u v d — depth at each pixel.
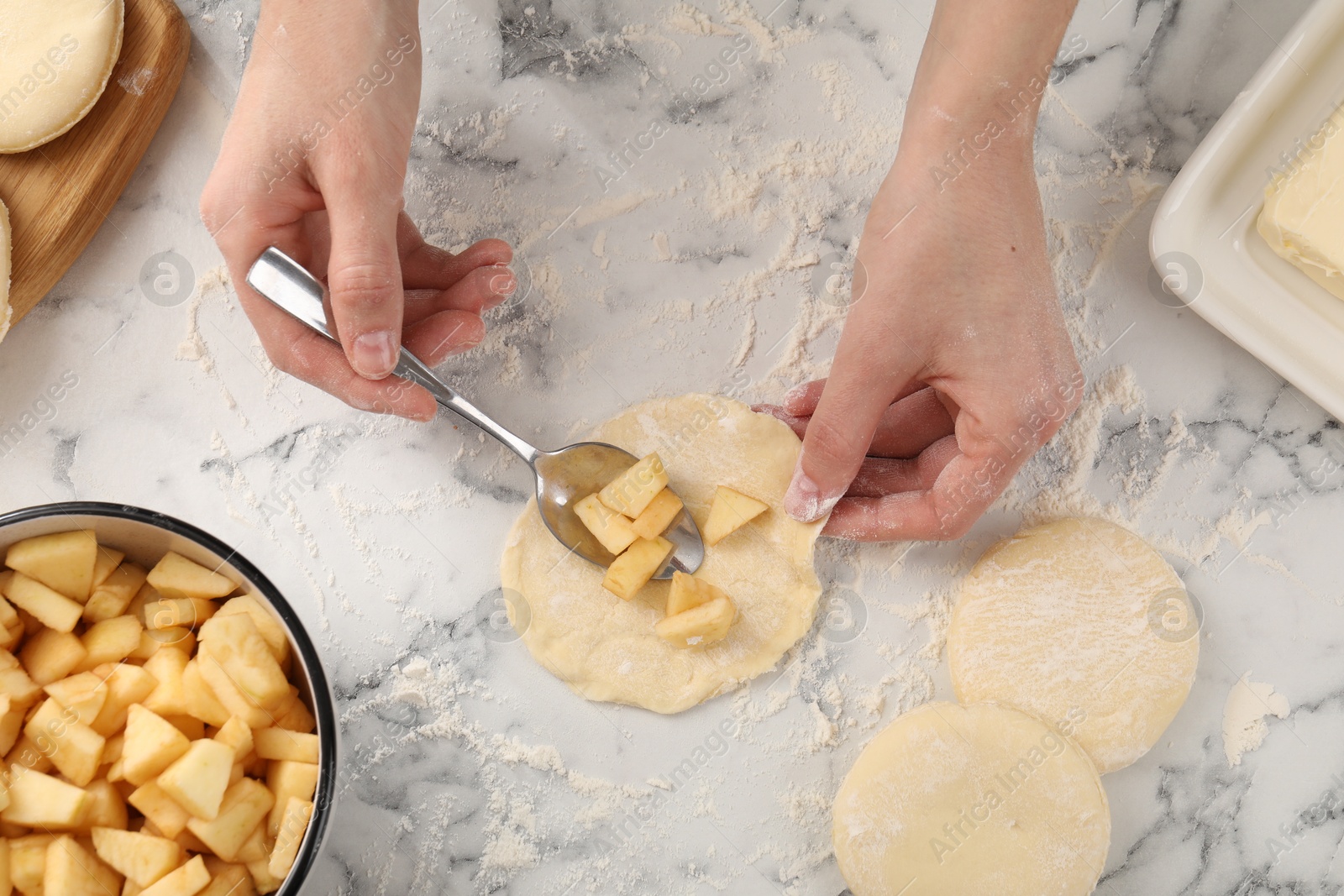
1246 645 0.47
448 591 0.46
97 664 0.42
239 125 0.42
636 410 0.46
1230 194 0.46
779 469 0.45
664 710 0.45
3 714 0.40
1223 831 0.46
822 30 0.48
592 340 0.47
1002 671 0.45
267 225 0.42
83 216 0.46
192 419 0.46
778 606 0.45
